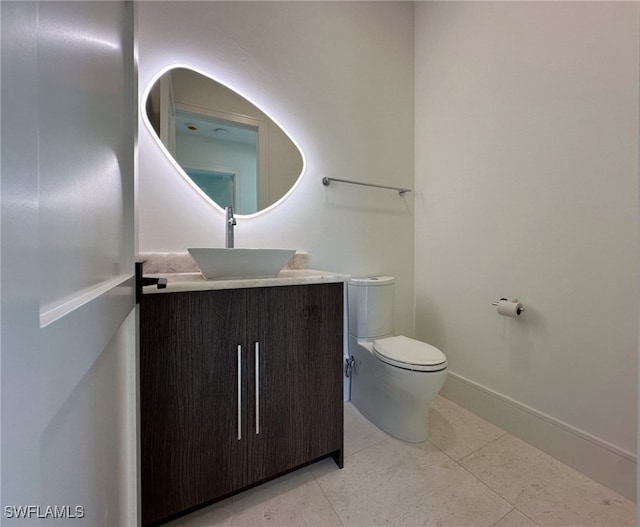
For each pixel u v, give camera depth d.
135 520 0.68
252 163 1.58
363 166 1.91
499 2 1.52
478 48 1.64
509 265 1.50
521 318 1.44
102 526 0.42
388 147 2.00
